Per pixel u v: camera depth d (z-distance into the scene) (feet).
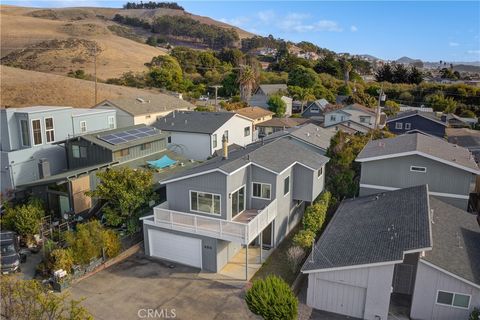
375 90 318.24
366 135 132.77
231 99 266.77
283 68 387.55
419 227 59.77
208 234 67.51
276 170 73.92
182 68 342.64
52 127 106.73
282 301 51.42
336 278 57.72
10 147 101.35
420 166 83.25
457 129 192.65
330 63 379.14
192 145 132.57
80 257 66.95
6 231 73.56
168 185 73.20
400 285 63.10
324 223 86.63
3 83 205.36
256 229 67.72
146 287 64.03
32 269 67.82
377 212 73.31
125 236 78.23
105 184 77.00
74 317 36.11
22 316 35.53
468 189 80.64
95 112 120.67
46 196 87.81
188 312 57.52
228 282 65.72
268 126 185.98
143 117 145.07
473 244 62.64
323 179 93.66
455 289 53.52
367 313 56.95
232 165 70.59
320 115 235.81
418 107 283.18
